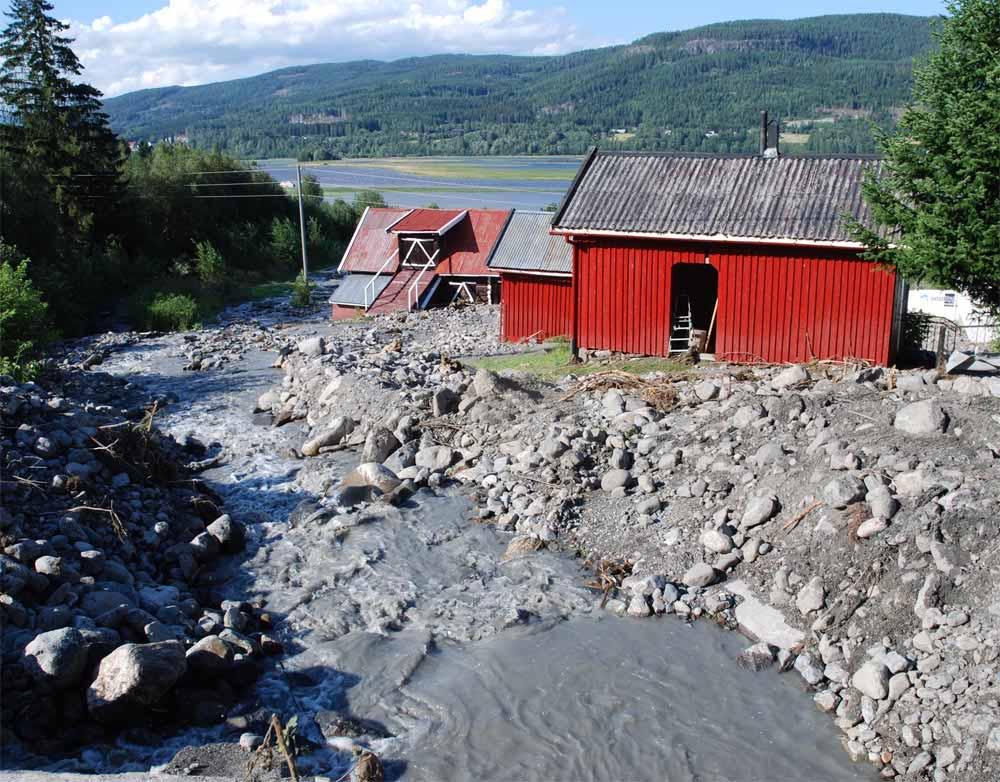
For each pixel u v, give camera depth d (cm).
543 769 921
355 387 2017
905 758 889
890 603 1039
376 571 1323
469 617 1198
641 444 1512
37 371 2483
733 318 2259
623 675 1062
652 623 1166
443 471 1639
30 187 5241
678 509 1354
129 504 1409
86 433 1515
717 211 2236
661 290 2322
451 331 3497
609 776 909
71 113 6234
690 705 1006
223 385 2598
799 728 962
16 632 984
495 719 995
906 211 1855
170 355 3183
